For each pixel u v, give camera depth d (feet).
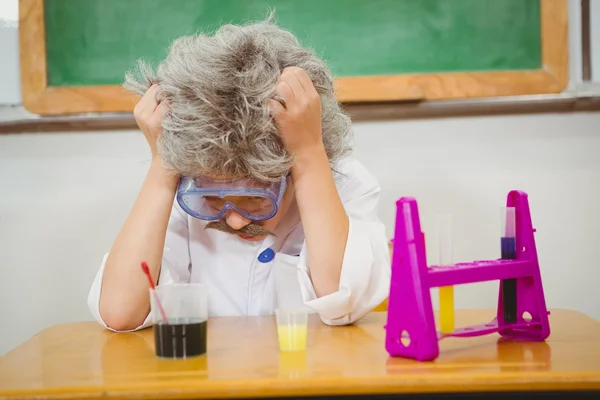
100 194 6.98
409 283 3.20
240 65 3.92
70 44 6.88
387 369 2.98
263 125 3.82
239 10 6.91
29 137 6.94
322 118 4.47
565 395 2.80
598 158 6.83
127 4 6.90
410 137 6.88
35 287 7.04
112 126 6.86
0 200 6.98
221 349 3.55
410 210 3.22
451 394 2.78
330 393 2.75
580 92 6.69
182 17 6.91
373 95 6.70
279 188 4.10
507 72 6.75
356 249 4.12
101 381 2.90
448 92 6.72
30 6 6.79
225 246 5.20
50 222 7.00
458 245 6.93
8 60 6.88
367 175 5.41
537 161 6.86
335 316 4.14
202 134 3.76
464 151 6.88
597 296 6.93
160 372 3.04
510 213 3.68
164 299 3.39
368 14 6.86
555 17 6.69
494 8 6.81
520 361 3.12
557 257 6.93
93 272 7.03
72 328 4.44
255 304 5.18
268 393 2.74
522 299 3.71
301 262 4.31
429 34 6.84
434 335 3.15
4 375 3.07
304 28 6.89
